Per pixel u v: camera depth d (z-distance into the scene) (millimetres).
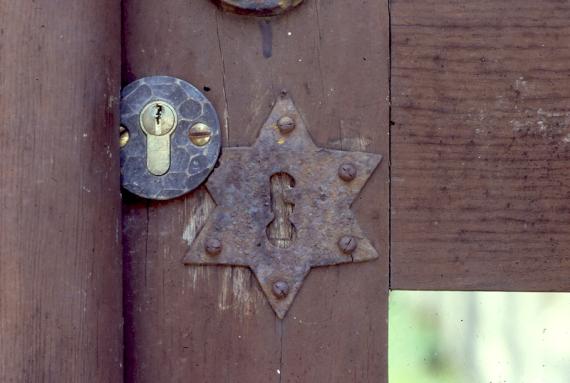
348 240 1010
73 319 957
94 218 970
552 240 1020
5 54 946
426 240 1017
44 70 956
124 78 1011
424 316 1679
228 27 1015
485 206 1019
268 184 1011
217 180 1010
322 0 1017
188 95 1009
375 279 1014
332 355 1010
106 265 975
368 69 1017
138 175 1005
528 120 1021
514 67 1021
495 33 1021
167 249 1010
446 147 1019
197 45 1014
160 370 1006
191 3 1015
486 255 1019
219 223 1010
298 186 1012
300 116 1014
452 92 1020
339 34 1017
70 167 960
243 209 1010
